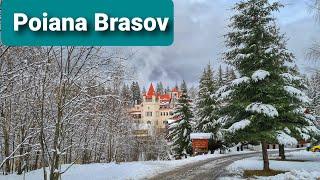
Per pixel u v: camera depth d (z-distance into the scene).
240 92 27.02
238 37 27.06
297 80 27.08
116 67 16.16
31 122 19.64
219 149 59.16
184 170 30.48
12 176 23.36
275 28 26.81
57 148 16.09
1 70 14.96
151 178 25.38
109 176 25.41
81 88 16.28
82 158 41.28
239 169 29.67
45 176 16.12
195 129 60.66
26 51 15.34
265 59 26.41
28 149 22.83
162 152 77.19
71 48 15.48
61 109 15.78
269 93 26.41
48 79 15.45
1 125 22.12
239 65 27.19
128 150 56.62
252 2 26.52
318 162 34.44
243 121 26.22
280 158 41.81
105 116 19.16
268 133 25.81
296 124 28.11
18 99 20.19
